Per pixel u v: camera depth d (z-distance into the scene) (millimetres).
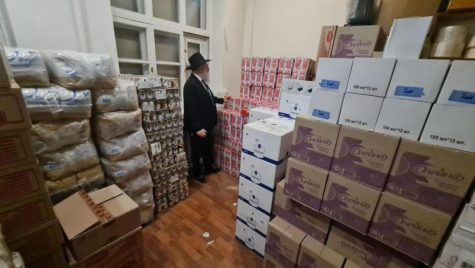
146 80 1698
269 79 2482
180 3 2512
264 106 2223
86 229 1120
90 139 1488
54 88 1223
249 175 1548
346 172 1056
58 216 1188
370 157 968
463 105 747
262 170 1455
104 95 1421
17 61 1090
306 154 1184
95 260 1198
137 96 1650
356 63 946
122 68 2236
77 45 1658
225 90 3053
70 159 1363
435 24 917
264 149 1408
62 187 1367
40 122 1215
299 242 1265
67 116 1292
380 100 916
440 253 836
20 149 894
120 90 1491
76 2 1586
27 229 987
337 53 1220
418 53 833
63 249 1153
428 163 833
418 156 851
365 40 1108
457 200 795
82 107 1317
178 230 1869
